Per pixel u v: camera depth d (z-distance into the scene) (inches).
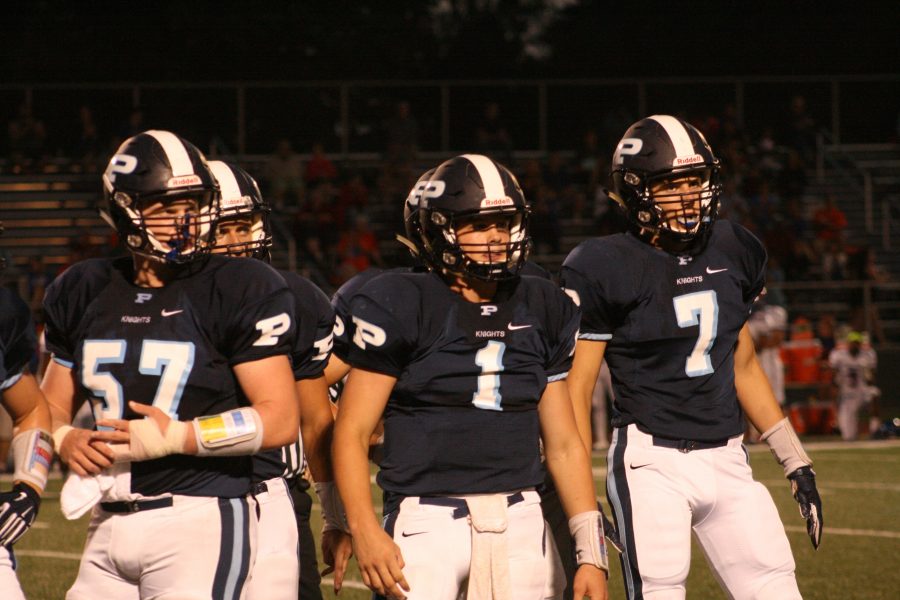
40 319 1721.2
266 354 354.9
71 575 781.3
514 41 3181.6
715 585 738.2
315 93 2500.0
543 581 381.7
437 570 369.1
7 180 2217.0
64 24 2731.3
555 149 2492.6
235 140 2406.5
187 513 356.8
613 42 3002.0
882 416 1841.8
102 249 1904.5
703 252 462.9
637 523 444.5
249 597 403.9
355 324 377.1
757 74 2979.8
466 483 374.9
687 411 451.5
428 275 384.8
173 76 2773.1
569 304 394.6
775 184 2319.1
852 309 1923.0
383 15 3051.2
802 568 790.5
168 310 354.9
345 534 452.8
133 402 350.0
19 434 390.9
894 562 805.9
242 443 348.2
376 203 2213.3
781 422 485.1
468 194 374.0
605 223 2160.4
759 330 1560.0
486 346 376.8
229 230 463.5
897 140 2571.4
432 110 2513.5
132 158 356.2
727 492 453.1
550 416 394.3
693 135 457.4
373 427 378.6
